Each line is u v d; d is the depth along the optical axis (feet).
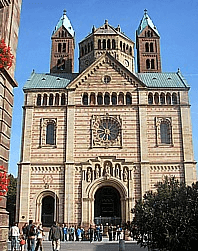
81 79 243.60
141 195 218.38
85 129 232.73
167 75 262.06
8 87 84.43
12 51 89.97
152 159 225.56
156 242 96.89
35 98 240.32
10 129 85.10
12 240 118.73
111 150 227.81
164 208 97.71
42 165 224.94
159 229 94.27
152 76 261.85
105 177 221.87
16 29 94.32
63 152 228.02
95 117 234.99
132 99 238.89
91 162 224.74
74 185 221.25
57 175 223.71
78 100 239.30
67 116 234.79
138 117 234.58
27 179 222.07
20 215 215.10
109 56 247.29
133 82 242.17
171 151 227.61
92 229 186.91
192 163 224.53
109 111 236.43
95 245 163.94
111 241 195.11
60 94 241.35
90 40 290.15
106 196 237.66
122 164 224.33
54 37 309.01
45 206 225.97
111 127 234.79
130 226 113.60
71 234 200.95
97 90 241.76
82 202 217.36
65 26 312.71
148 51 304.30
